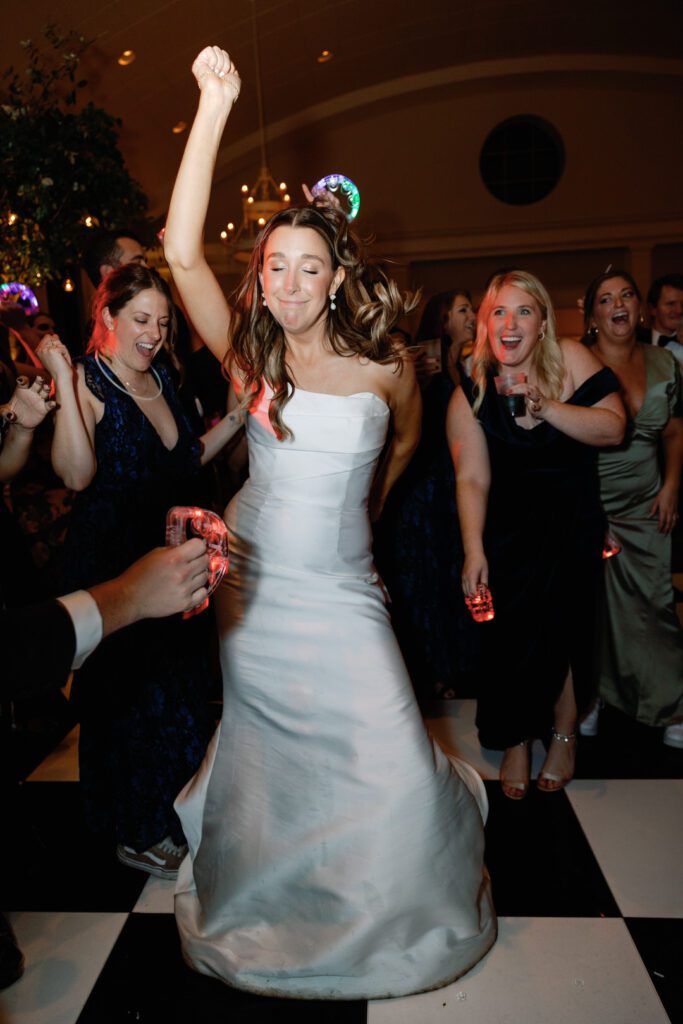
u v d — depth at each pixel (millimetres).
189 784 1869
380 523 2969
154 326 1993
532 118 10680
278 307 1641
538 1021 1555
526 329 2160
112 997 1653
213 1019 1590
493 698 2289
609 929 1801
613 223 10719
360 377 1721
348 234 1679
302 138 10602
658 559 2594
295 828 1655
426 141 10727
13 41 5434
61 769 2584
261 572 1719
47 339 1900
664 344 3912
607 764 2535
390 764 1611
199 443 2186
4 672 911
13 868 1994
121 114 7266
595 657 2551
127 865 2078
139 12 5973
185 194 1647
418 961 1616
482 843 1732
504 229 10859
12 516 2348
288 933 1657
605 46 9742
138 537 2021
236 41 7445
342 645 1668
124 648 1975
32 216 3879
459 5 8406
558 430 2172
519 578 2240
